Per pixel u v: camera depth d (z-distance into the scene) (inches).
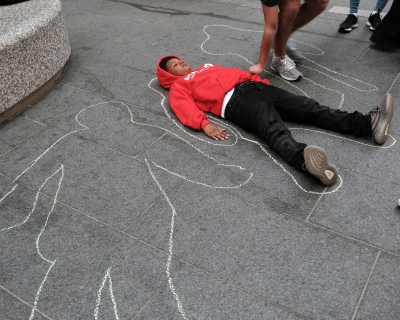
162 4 227.1
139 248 84.7
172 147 113.9
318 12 148.6
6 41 123.5
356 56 159.3
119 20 208.1
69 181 103.8
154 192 98.7
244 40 178.5
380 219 88.0
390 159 105.2
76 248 85.7
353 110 126.3
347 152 108.5
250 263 80.2
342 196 94.5
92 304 74.7
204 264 80.6
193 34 186.9
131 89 144.6
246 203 94.0
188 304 73.7
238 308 72.5
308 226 87.3
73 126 125.4
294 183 98.8
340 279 76.4
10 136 122.6
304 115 117.0
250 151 110.8
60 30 152.2
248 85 120.4
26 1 154.6
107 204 96.1
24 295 77.1
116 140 118.0
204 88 123.6
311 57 160.6
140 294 75.9
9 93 128.0
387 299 72.6
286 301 73.2
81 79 153.3
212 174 103.3
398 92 134.2
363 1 212.8
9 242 88.0
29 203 97.9
